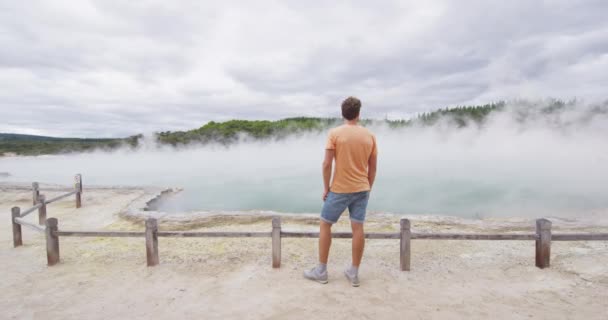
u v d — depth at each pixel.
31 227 4.98
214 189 15.95
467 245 5.14
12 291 3.69
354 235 3.55
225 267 4.32
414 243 5.27
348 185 3.38
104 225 7.24
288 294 3.46
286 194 14.59
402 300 3.29
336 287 3.60
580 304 3.16
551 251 4.70
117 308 3.26
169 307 3.26
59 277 4.07
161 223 7.13
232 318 3.01
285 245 5.30
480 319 2.91
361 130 3.40
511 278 3.82
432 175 19.61
